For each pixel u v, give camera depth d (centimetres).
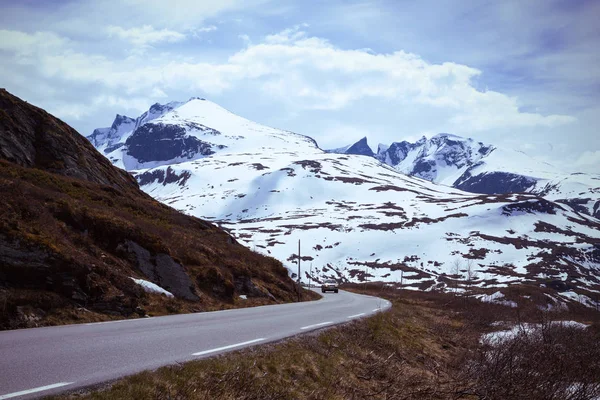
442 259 18662
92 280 1564
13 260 1377
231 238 3844
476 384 1212
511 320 3027
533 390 1230
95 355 829
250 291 2866
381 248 19988
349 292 6631
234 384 786
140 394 630
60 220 1923
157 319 1504
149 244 2164
